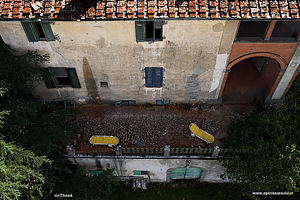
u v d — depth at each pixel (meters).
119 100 16.67
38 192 12.56
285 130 13.16
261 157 13.39
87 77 14.91
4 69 11.45
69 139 14.05
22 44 12.92
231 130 15.06
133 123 16.14
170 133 15.75
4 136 11.20
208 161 15.20
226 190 17.44
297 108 13.11
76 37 12.56
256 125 14.51
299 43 13.16
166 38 12.73
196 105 16.95
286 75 15.07
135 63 14.06
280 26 14.02
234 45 13.27
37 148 13.28
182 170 16.70
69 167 15.88
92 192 14.59
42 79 13.77
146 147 15.03
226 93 17.41
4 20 11.12
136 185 17.25
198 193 17.45
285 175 12.53
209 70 14.57
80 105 16.97
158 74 14.78
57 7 11.03
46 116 13.84
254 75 18.22
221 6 11.01
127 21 11.81
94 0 11.02
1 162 9.91
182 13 10.93
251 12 10.95
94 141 15.16
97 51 13.34
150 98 16.56
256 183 13.29
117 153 14.77
